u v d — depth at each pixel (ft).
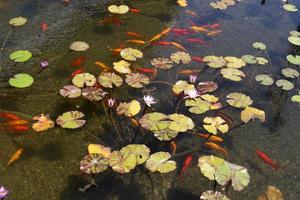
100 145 10.11
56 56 12.88
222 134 11.30
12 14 13.79
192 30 14.98
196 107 11.34
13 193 9.20
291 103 12.62
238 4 17.10
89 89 11.42
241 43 14.73
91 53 13.23
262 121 11.39
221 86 12.80
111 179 9.72
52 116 11.05
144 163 10.16
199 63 13.52
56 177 9.66
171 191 9.68
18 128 10.53
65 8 14.75
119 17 15.02
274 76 13.47
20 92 11.57
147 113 11.16
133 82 11.88
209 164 9.66
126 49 13.15
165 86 12.44
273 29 15.76
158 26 14.90
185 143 10.85
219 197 9.06
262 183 10.16
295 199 9.91
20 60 12.16
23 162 9.86
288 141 11.39
